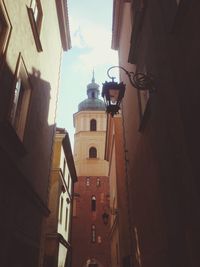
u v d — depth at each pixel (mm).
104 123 52812
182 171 4957
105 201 45656
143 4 8023
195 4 4383
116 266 20953
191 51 4555
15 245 7648
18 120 8766
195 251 4426
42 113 11633
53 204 19000
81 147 50500
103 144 50625
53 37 14141
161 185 6570
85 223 44281
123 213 15859
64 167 22953
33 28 9648
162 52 6137
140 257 9992
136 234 10906
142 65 9000
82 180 47625
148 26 7688
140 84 6703
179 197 5148
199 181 4254
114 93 6785
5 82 7035
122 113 15555
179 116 5027
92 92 58625
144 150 9039
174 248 5566
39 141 11047
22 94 9258
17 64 8070
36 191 10469
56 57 15250
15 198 7637
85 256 41906
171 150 5613
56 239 18016
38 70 10773
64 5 15164
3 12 6996
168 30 5711
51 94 13766
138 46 9242
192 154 4508
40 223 11023
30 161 9477
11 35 7500
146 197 8750
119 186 17578
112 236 25672
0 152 6180
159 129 6605
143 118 8492
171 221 5730
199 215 4230
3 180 6664
